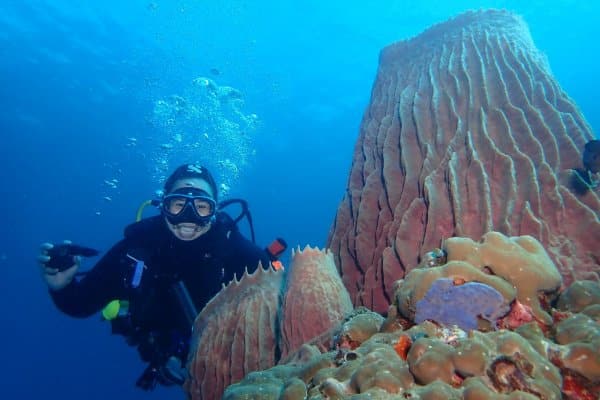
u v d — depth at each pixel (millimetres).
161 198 3607
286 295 2035
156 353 3582
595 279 2074
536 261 1337
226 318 2527
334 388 1063
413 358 1062
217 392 2434
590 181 2477
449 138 3096
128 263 3502
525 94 3068
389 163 3375
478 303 1209
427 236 2621
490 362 985
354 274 3436
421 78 3832
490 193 2576
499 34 3734
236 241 3777
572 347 1078
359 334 1463
